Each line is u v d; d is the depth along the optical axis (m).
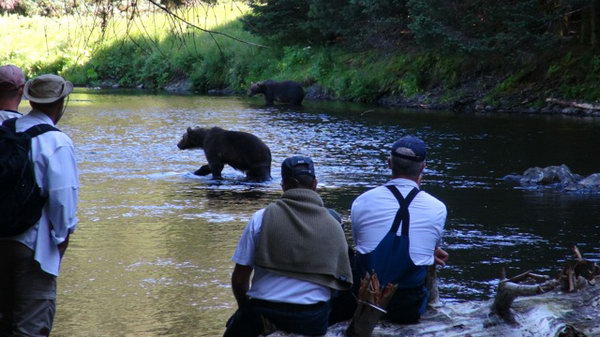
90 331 9.26
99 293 10.77
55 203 6.58
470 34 39.88
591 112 36.78
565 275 8.49
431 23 39.56
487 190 18.75
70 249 13.18
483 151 25.12
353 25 50.25
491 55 40.59
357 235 7.54
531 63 40.78
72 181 6.65
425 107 42.69
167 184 19.86
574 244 13.52
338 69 51.28
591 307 8.06
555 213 16.09
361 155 24.58
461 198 17.72
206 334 9.18
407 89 44.97
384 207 7.41
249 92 46.62
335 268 6.86
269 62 56.75
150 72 61.09
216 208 16.78
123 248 13.25
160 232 14.46
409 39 48.91
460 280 11.39
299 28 54.75
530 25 38.69
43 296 6.84
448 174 21.00
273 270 6.80
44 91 6.84
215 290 10.92
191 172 21.80
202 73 58.44
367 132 30.62
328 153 25.02
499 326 7.62
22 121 6.82
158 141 28.22
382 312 7.09
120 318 9.73
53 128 6.69
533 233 14.34
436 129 31.36
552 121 34.06
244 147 20.59
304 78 52.22
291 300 6.79
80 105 43.88
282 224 6.82
